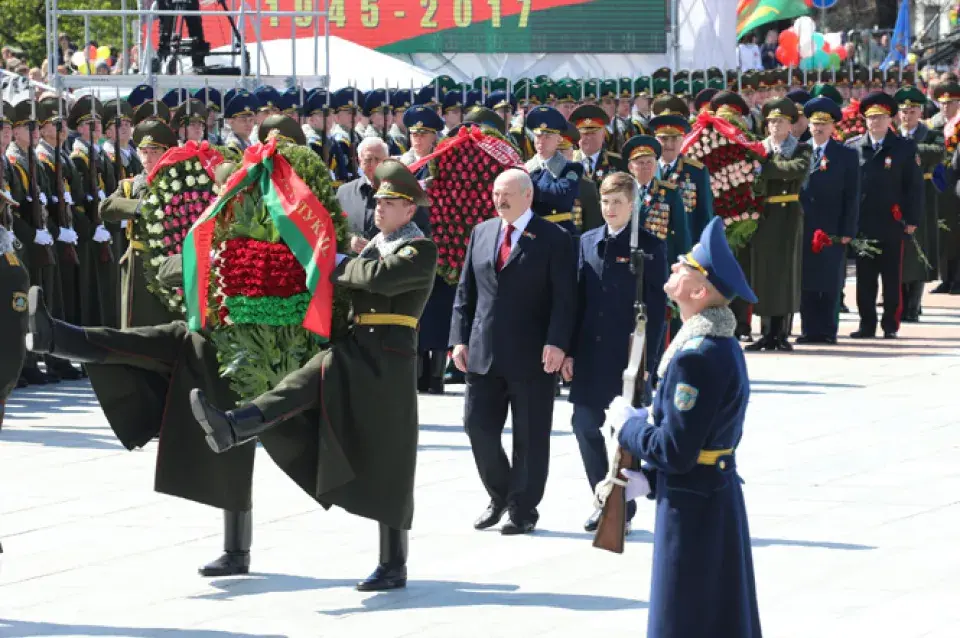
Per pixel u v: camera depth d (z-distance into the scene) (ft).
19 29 152.46
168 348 34.09
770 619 31.01
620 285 38.22
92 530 39.27
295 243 32.71
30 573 35.24
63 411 57.82
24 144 61.00
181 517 40.68
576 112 56.24
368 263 32.65
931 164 84.38
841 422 53.42
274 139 33.19
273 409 31.73
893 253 75.36
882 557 35.70
